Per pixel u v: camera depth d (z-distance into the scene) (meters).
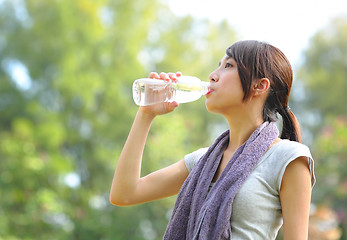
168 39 21.03
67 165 15.69
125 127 18.20
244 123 2.47
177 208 2.49
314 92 21.81
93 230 14.04
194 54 21.08
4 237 12.02
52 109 18.88
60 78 18.42
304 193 2.28
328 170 14.64
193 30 21.52
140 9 19.95
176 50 20.91
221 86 2.45
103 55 19.05
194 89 2.60
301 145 2.34
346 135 14.79
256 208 2.26
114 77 18.80
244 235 2.24
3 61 19.17
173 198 14.21
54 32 18.69
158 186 2.66
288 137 2.60
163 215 14.34
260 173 2.30
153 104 2.64
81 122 18.75
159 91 2.65
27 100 19.00
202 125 19.89
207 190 2.39
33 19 18.88
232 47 2.48
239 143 2.48
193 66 20.83
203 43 21.64
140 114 2.66
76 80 18.36
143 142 2.64
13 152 13.61
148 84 2.64
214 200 2.28
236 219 2.27
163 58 20.61
